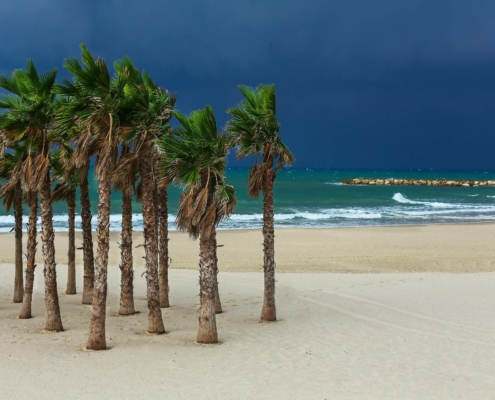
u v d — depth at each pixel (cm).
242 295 1605
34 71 1088
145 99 1031
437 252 2452
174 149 989
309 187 8606
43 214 1140
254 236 2925
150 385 796
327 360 934
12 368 866
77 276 1956
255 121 1162
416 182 9669
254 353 975
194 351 986
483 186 9138
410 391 789
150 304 1145
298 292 1582
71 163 1159
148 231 1130
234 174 13238
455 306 1377
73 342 1057
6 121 1055
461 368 893
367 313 1312
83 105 986
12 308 1455
